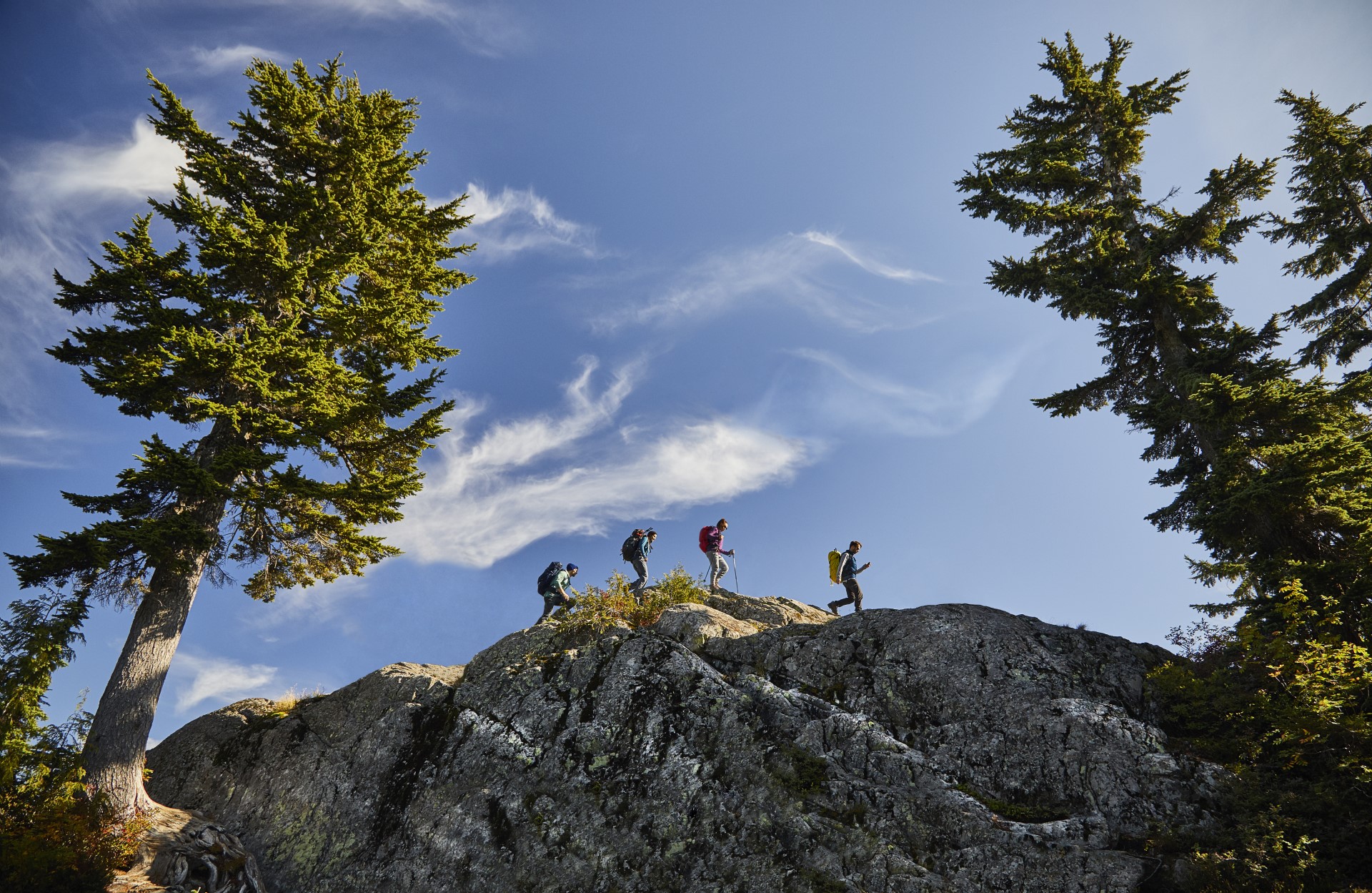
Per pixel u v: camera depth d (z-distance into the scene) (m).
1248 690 11.76
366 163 16.34
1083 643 13.44
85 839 10.73
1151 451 16.66
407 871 12.42
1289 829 9.45
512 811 12.67
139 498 13.60
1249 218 16.09
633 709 13.52
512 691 14.69
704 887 10.69
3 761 10.63
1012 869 9.58
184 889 11.01
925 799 10.73
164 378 13.43
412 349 16.16
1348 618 11.38
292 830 13.51
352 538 14.77
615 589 17.00
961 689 12.61
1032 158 18.84
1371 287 16.44
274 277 14.62
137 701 12.60
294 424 14.23
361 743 14.52
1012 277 17.14
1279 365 14.28
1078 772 10.84
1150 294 16.19
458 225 18.89
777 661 14.23
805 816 10.91
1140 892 8.97
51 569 11.91
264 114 16.47
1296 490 12.62
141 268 14.30
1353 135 16.83
